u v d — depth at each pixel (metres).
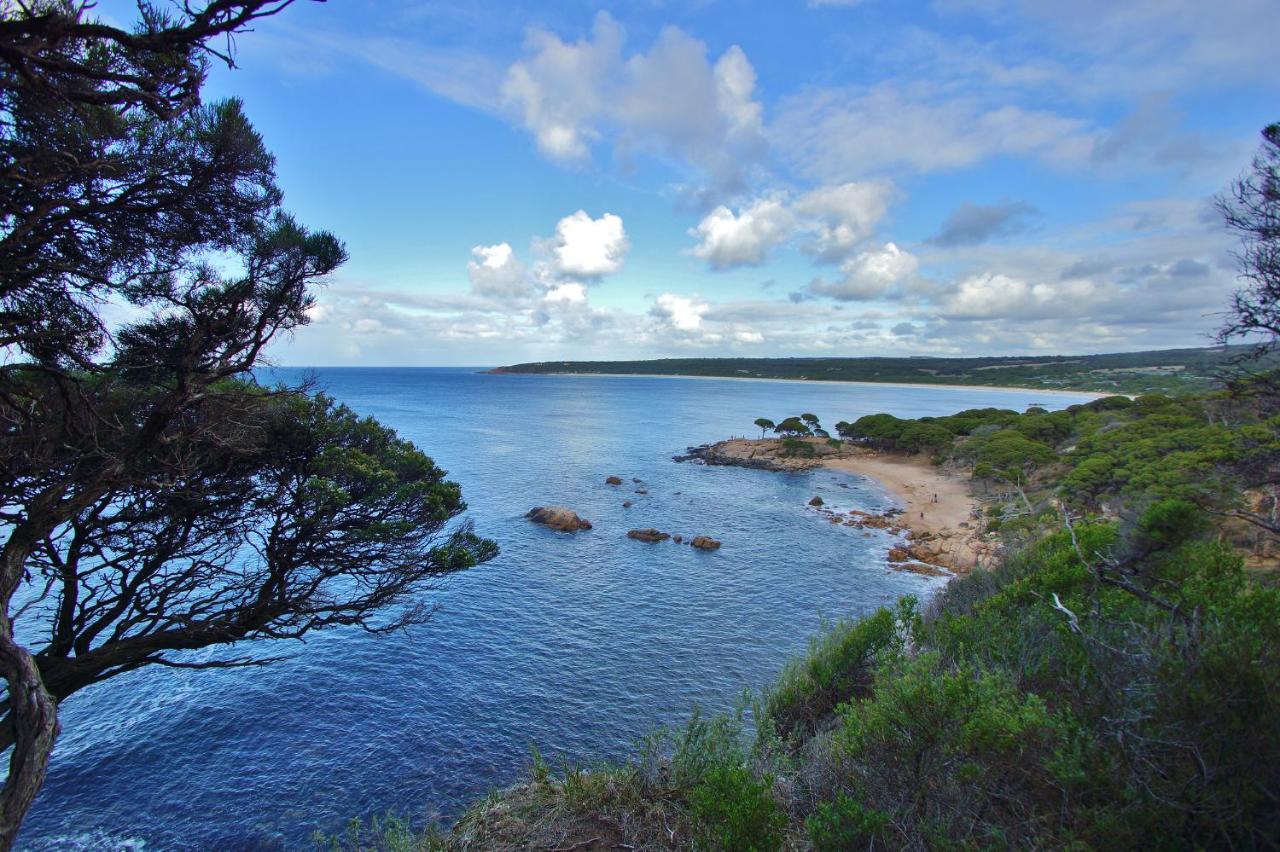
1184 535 8.45
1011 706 5.56
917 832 4.81
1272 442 15.18
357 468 10.30
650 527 48.75
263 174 7.32
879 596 34.09
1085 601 8.58
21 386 6.61
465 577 35.69
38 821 16.44
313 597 10.82
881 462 85.88
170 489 7.83
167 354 7.76
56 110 5.11
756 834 5.17
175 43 3.88
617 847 7.15
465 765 19.05
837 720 9.85
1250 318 9.04
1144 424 53.16
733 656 26.66
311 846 15.80
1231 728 4.31
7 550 4.89
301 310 8.38
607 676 24.73
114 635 8.41
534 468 75.19
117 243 6.65
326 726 20.98
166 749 19.47
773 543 44.91
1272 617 5.90
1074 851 4.11
